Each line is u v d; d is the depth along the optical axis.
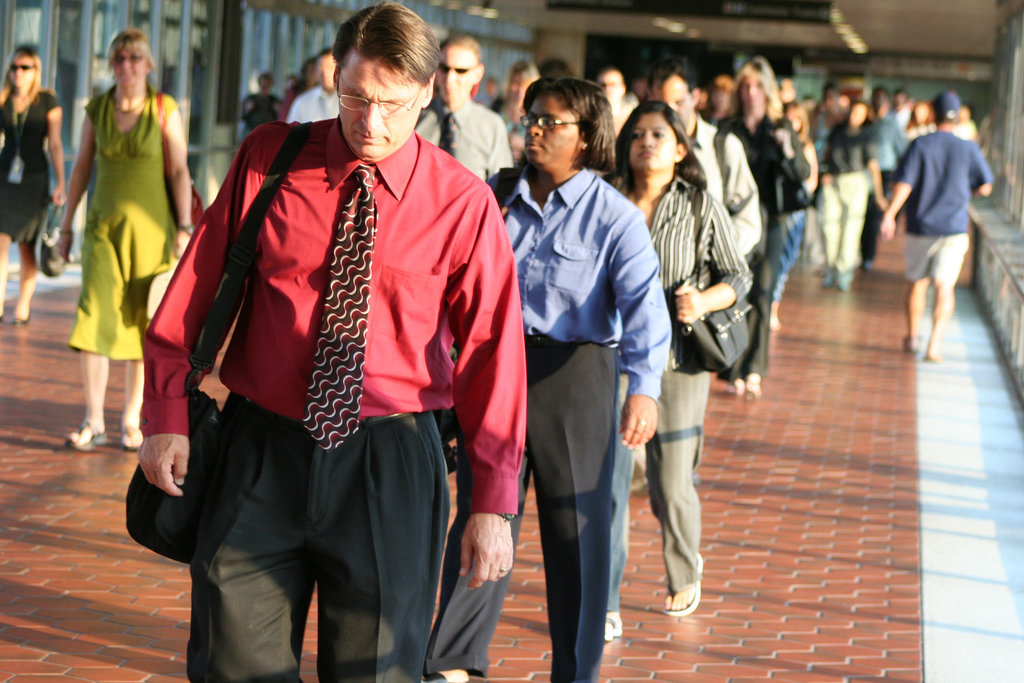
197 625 2.71
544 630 4.98
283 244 2.68
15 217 10.52
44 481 6.55
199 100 18.20
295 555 2.69
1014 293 11.28
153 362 2.72
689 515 5.14
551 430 4.04
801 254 20.06
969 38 32.22
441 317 2.81
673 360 4.96
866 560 6.06
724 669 4.65
